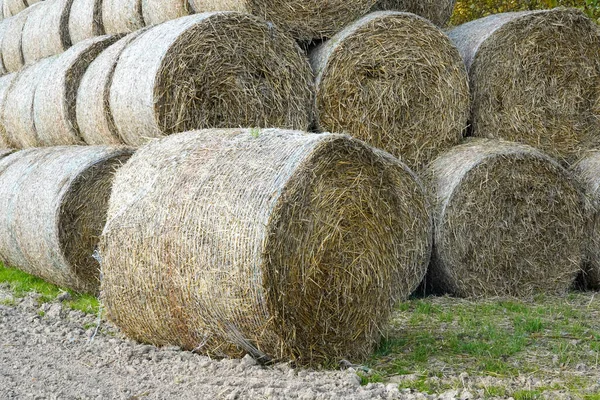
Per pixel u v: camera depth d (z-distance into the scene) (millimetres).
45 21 13898
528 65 10258
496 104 10227
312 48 10062
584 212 10086
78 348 7328
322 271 6535
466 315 8445
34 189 10008
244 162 6684
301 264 6414
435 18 11164
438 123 9969
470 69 10188
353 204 6754
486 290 9562
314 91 9484
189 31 8727
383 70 9648
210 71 8883
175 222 6711
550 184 9750
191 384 6102
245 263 6258
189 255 6594
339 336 6707
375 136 9719
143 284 7000
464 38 10555
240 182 6520
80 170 9516
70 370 6602
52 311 8742
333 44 9500
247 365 6547
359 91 9578
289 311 6355
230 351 6781
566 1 16453
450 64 9930
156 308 6980
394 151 9820
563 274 9984
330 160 6582
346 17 9773
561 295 9875
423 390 5930
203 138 7273
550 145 10477
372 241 6902
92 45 10734
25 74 12461
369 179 6859
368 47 9562
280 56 9250
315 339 6570
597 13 16078
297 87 9367
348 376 6082
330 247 6582
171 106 8695
